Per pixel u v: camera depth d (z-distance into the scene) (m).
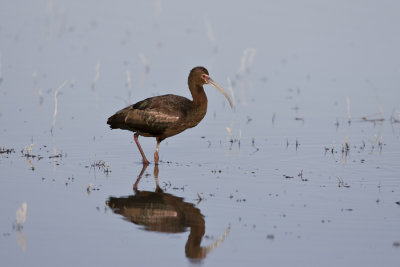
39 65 23.64
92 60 24.47
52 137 16.66
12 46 26.06
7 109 18.91
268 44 27.17
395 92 21.11
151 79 22.19
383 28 29.83
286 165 14.57
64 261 9.70
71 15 31.53
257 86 22.09
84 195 12.48
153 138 17.17
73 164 14.54
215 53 25.73
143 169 14.34
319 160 14.93
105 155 15.39
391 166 14.39
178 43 26.98
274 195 12.52
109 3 34.31
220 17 31.31
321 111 19.36
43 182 13.19
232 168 14.38
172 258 9.82
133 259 9.77
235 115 19.14
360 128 17.73
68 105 19.48
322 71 23.81
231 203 12.09
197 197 12.41
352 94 21.05
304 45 27.22
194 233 10.74
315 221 11.18
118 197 12.39
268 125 18.09
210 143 16.55
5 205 11.85
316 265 9.58
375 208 11.77
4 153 15.17
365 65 24.52
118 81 21.98
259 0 34.69
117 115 15.20
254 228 10.91
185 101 15.02
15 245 10.21
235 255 9.94
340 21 31.00
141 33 28.55
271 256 9.86
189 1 34.44
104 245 10.26
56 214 11.48
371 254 9.91
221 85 22.09
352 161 14.83
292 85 22.19
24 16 31.14
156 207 11.87
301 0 34.66
